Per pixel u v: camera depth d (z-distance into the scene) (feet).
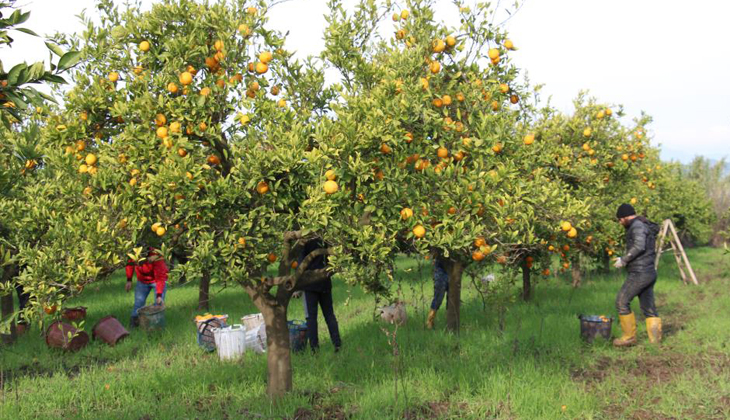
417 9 18.66
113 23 16.11
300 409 17.47
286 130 15.94
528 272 36.37
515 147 17.92
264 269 17.87
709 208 84.74
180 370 21.54
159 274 30.48
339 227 15.16
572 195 34.22
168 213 15.97
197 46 15.42
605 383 19.17
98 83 15.24
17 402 18.20
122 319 33.81
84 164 15.87
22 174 20.97
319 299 24.12
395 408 16.57
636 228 24.61
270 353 18.48
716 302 35.04
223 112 16.35
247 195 14.88
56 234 14.93
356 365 21.42
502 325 24.30
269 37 15.83
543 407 16.72
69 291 14.87
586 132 35.04
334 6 19.43
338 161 14.49
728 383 18.85
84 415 17.28
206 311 35.35
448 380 19.38
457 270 26.71
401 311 29.19
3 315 26.68
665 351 23.77
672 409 16.94
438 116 15.52
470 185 15.05
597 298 36.73
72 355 25.20
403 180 15.23
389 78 15.90
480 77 18.83
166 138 14.64
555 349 23.52
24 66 7.36
